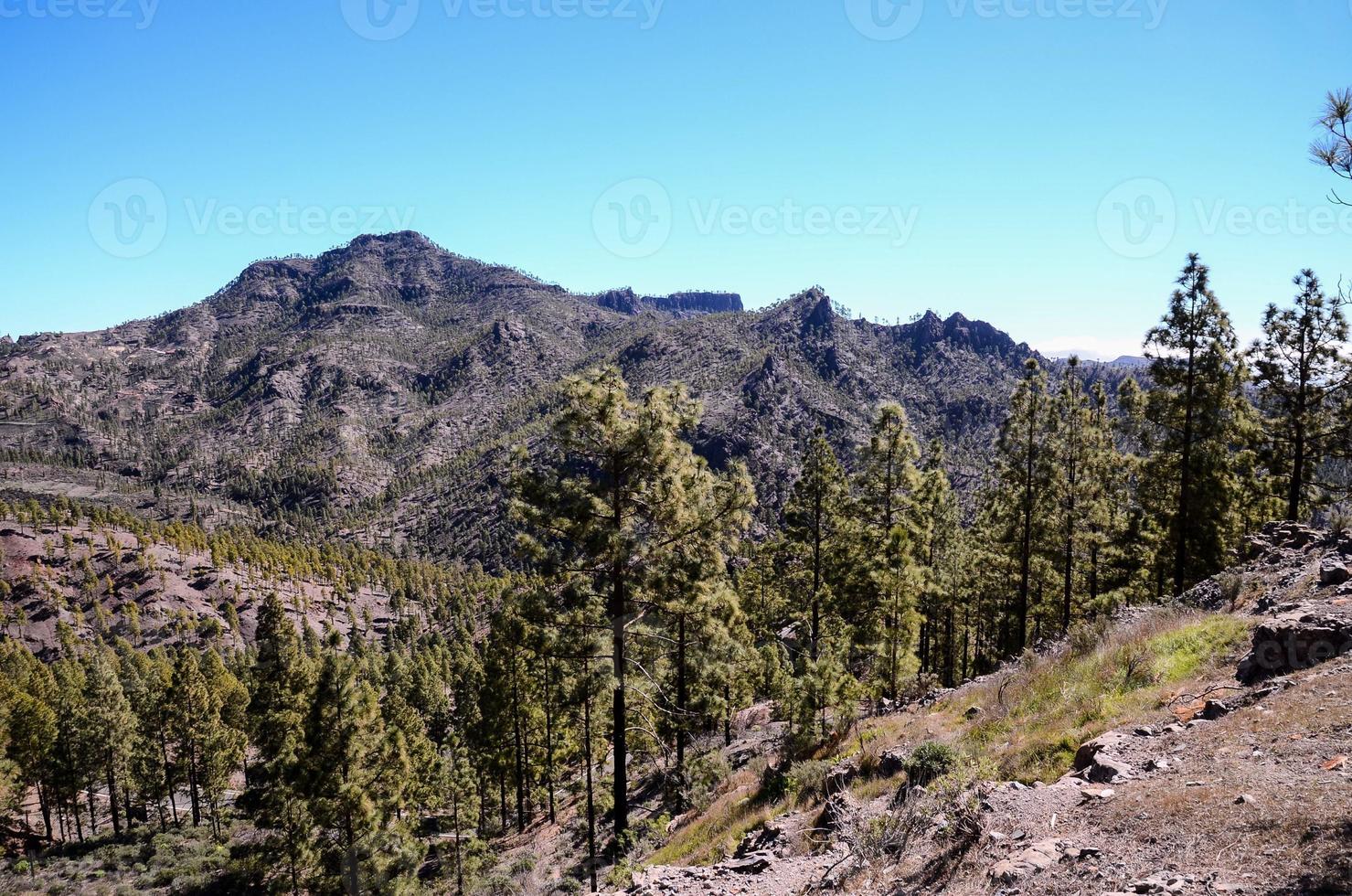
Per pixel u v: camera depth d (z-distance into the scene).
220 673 77.00
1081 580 34.00
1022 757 8.52
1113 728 8.33
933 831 7.29
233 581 178.38
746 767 19.86
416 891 25.89
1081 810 6.17
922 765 9.20
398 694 52.75
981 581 36.84
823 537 28.86
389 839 25.94
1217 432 23.83
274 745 35.06
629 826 18.98
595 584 17.81
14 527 190.12
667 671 25.05
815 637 28.08
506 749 39.41
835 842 8.74
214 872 41.75
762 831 10.52
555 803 41.12
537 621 17.06
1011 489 29.86
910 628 25.50
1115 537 30.78
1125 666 10.76
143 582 169.00
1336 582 11.17
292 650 39.88
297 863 29.19
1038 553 29.64
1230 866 4.29
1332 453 24.97
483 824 43.00
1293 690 7.14
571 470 17.27
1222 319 23.23
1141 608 16.62
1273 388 25.31
